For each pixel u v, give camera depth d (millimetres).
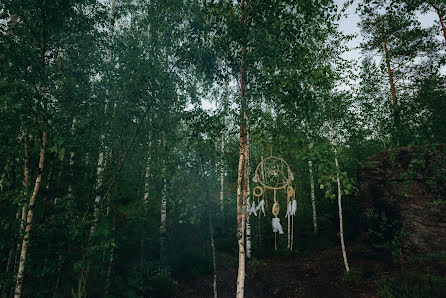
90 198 5613
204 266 8695
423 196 8734
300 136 4828
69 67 5578
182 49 6543
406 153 9586
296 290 7508
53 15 4137
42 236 5117
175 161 6766
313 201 13266
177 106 7277
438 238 8062
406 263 7887
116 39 7293
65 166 5438
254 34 5484
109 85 6422
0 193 4457
